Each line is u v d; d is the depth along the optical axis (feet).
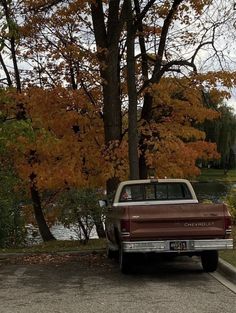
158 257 35.42
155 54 56.29
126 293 26.40
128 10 48.60
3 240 51.67
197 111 53.57
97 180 51.70
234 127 130.82
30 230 64.59
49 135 44.37
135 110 47.70
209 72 52.13
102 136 54.03
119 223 30.66
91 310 22.90
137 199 36.06
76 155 52.19
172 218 29.45
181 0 52.37
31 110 50.98
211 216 29.71
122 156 50.14
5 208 51.70
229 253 36.47
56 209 50.08
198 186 168.25
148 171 54.49
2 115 42.04
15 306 23.91
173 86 52.60
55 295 26.23
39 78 54.75
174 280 29.81
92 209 45.60
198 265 35.01
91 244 47.11
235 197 60.18
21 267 35.76
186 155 51.29
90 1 51.11
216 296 25.22
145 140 52.34
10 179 51.88
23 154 51.03
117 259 38.42
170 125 53.31
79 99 51.72
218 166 188.65
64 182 51.75
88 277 31.40
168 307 23.12
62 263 37.27
